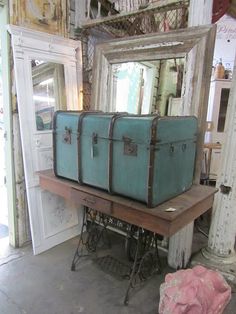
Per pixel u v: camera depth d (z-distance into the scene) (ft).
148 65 6.69
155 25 7.41
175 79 6.24
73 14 7.82
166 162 4.55
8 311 5.26
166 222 4.30
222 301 4.66
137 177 4.54
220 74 11.14
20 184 7.10
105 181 5.10
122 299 5.71
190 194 5.21
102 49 7.16
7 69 6.39
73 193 5.73
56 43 7.14
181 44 5.81
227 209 6.57
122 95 7.22
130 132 4.49
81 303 5.55
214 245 6.89
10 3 6.09
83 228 7.76
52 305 5.46
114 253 7.41
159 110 6.61
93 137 5.09
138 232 6.03
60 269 6.61
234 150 6.30
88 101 8.51
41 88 6.97
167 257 7.07
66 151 5.77
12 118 6.64
